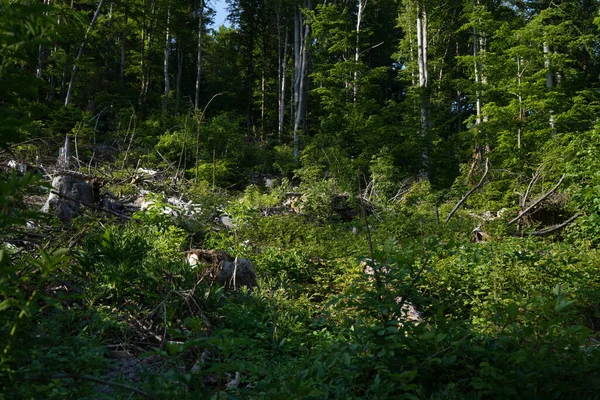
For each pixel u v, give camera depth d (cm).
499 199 1728
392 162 2045
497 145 2330
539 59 2573
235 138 2347
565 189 1383
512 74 2628
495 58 2653
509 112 2317
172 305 508
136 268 539
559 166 1470
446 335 375
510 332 405
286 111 4625
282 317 571
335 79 2911
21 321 232
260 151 2770
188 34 4144
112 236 570
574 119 2314
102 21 3494
